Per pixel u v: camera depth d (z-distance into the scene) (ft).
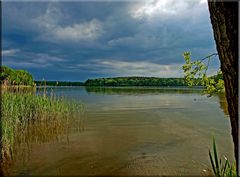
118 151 27.63
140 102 94.73
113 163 23.73
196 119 49.44
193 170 21.38
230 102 6.93
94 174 21.21
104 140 32.65
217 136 33.71
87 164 23.54
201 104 82.58
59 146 29.73
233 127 6.99
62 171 21.75
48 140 32.63
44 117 43.93
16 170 21.89
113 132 37.68
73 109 59.57
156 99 112.68
